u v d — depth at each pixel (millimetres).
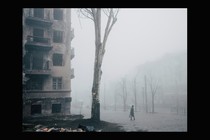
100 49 20406
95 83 20031
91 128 12062
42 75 27078
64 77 28906
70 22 30250
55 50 28594
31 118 24094
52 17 28547
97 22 20516
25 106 25078
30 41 25984
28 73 25531
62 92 28375
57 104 27969
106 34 20625
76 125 17656
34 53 27062
